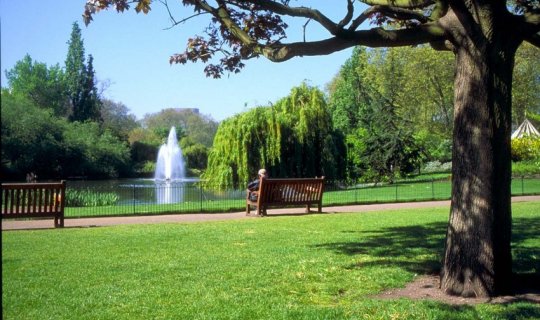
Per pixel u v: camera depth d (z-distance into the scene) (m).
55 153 51.75
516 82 45.84
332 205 20.55
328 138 32.47
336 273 7.84
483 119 6.76
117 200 23.97
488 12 6.73
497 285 6.72
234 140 29.78
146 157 67.31
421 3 7.70
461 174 6.88
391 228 13.16
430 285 7.24
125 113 94.12
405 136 39.34
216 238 11.38
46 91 73.88
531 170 38.62
